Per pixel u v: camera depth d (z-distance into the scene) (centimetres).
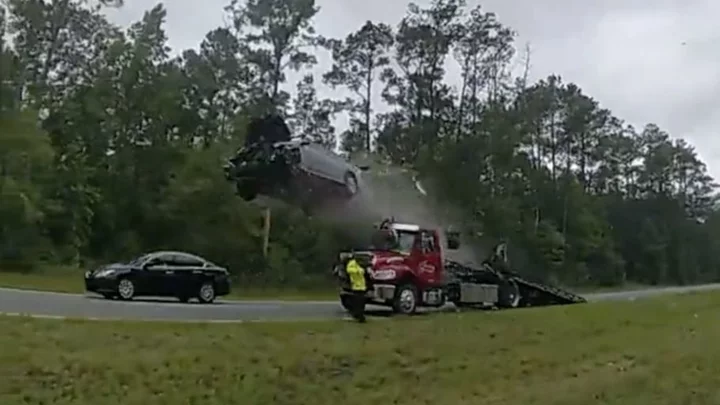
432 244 2188
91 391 1188
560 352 1603
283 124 2147
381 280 2050
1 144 2480
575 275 6894
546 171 7438
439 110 5897
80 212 4403
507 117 6056
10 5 1853
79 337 1366
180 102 4966
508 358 1546
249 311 2156
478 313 2033
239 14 5444
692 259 9175
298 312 2184
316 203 2241
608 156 8525
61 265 4209
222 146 4522
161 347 1375
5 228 4044
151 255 2512
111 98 4797
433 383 1402
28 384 1170
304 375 1365
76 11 3900
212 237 4350
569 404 1239
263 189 2153
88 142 4728
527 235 6047
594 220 7444
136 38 4984
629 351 1622
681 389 1305
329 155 2223
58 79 4519
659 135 9512
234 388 1278
